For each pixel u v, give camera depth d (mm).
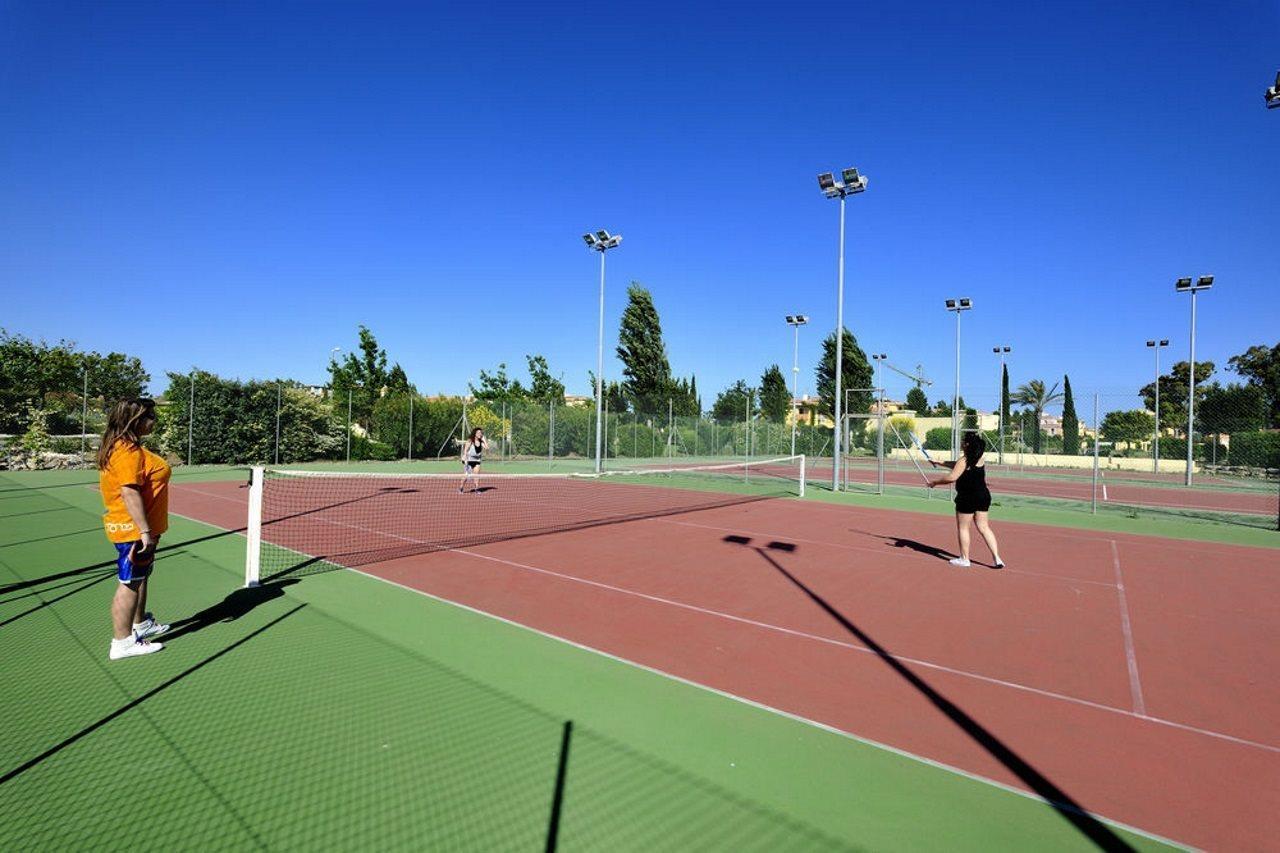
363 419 34000
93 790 3260
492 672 4891
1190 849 2973
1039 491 22984
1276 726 4273
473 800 3230
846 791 3389
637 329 45531
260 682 4629
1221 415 26969
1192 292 25828
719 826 3057
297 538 10477
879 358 42875
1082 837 3043
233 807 3141
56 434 25156
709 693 4605
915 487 23172
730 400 51000
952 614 6734
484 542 10297
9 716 4047
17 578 7461
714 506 16234
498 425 35031
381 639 5582
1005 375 56000
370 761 3580
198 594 6957
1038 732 4133
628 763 3615
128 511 4914
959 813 3219
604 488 20828
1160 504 18906
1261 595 7777
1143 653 5645
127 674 4734
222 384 26922
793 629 6102
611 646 5531
